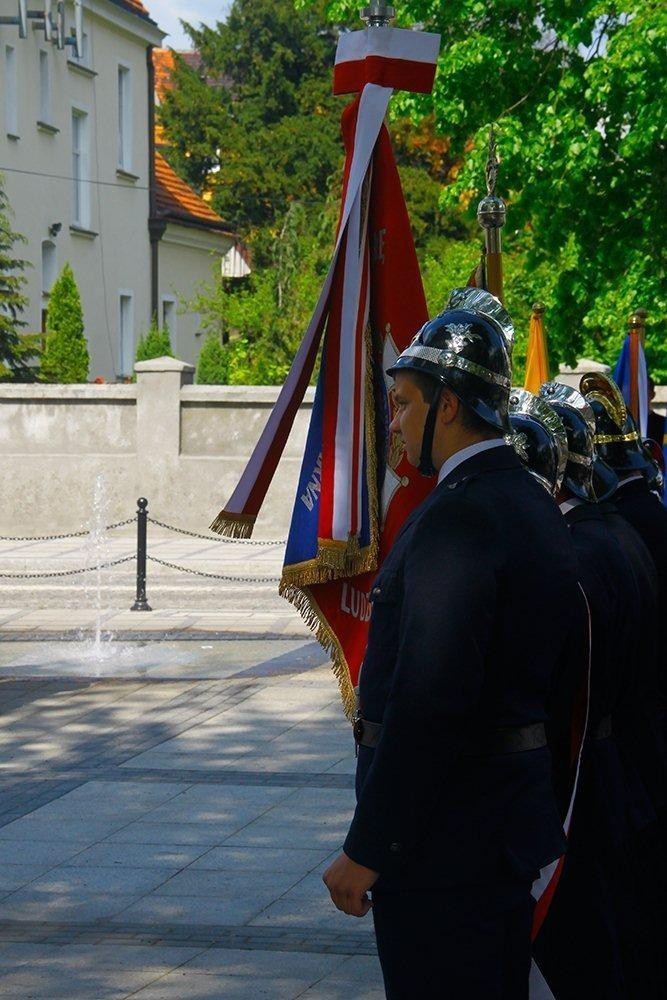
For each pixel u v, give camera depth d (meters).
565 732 3.74
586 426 4.27
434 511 3.18
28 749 9.45
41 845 7.20
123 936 5.83
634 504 4.96
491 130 5.40
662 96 16.17
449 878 3.13
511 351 3.36
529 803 3.18
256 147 54.19
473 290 3.42
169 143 56.19
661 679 4.71
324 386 5.25
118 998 5.12
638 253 18.02
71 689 11.62
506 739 3.18
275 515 21.62
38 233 31.66
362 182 5.32
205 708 10.76
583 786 4.04
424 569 3.11
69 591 16.94
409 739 3.04
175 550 20.00
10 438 22.23
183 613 16.27
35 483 22.11
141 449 21.86
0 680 12.03
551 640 3.22
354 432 5.18
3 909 6.21
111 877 6.65
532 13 17.89
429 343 3.30
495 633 3.14
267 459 5.10
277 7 56.03
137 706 10.88
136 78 36.97
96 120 34.59
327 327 5.27
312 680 11.94
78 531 22.03
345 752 9.24
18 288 29.19
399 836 3.07
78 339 30.53
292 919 6.04
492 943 3.14
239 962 5.51
